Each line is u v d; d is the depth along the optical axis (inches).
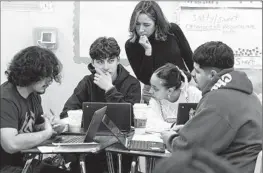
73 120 76.3
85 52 127.6
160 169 19.7
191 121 56.1
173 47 101.1
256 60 123.2
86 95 91.8
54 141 67.2
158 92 86.5
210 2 121.8
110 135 73.6
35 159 70.8
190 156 20.0
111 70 87.8
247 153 55.4
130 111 75.0
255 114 56.5
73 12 126.2
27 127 68.3
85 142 64.5
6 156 64.4
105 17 125.9
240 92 57.4
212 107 55.5
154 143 66.3
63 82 129.0
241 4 121.0
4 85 66.6
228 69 59.4
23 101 67.3
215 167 19.4
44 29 127.2
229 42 123.2
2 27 129.0
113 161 78.9
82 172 63.2
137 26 99.1
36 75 64.3
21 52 66.7
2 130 61.9
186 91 88.4
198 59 61.1
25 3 127.2
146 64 98.7
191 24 123.2
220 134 54.3
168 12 124.0
